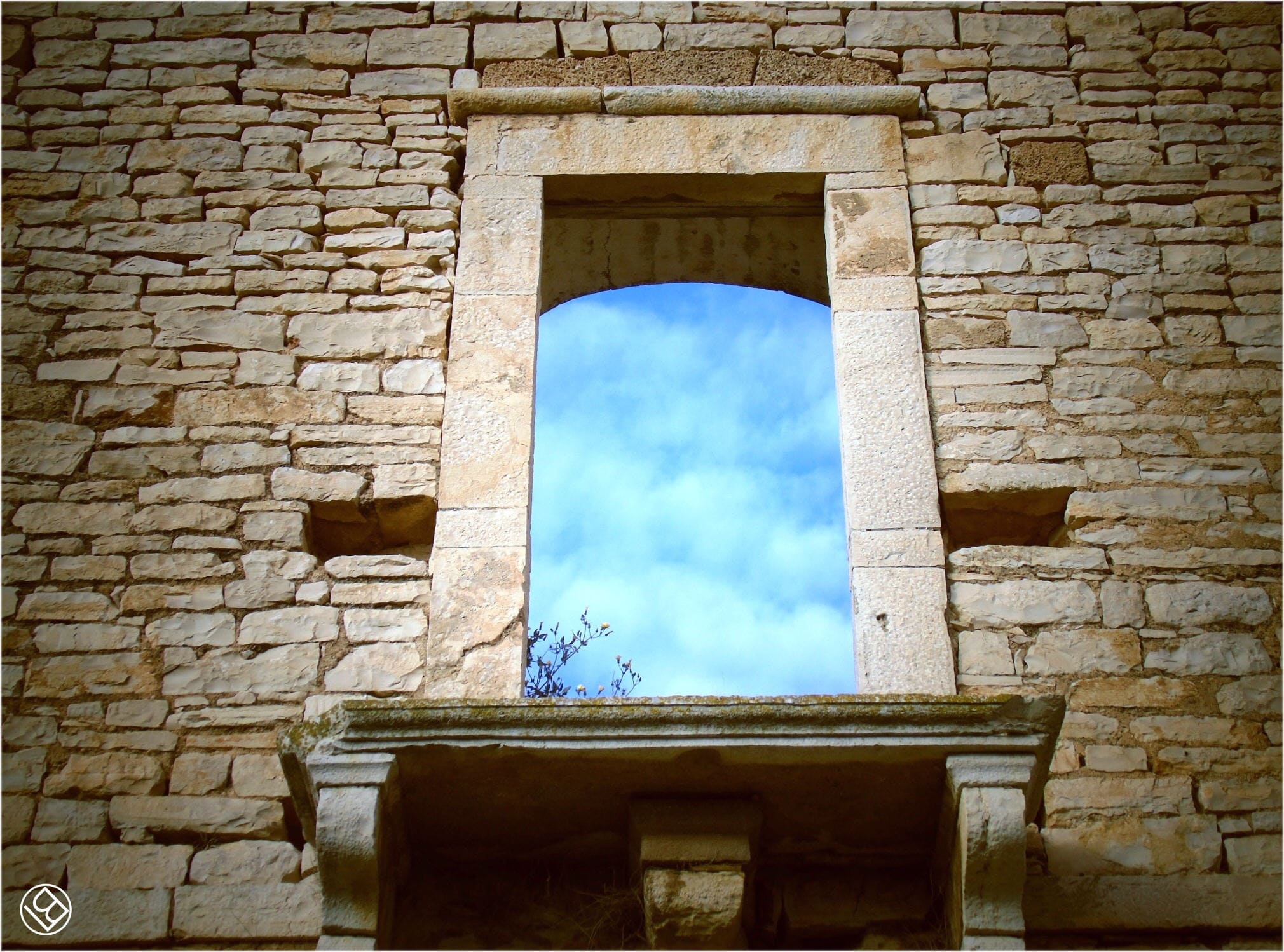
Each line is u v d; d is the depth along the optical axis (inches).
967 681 239.8
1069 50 314.7
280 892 219.1
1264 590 249.3
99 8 318.7
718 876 209.5
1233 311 279.9
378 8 319.3
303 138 301.9
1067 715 237.0
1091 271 284.0
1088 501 257.4
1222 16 318.7
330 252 286.2
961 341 274.7
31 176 295.7
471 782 212.1
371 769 205.2
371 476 259.6
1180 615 246.4
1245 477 261.0
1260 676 241.1
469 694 235.8
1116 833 226.1
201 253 285.7
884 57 313.1
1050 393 269.1
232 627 243.9
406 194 293.0
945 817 211.8
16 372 270.7
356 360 273.0
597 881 220.8
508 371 269.9
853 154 296.0
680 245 326.6
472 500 255.1
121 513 255.4
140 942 214.8
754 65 311.0
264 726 235.0
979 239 287.3
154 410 266.8
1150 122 304.7
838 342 273.1
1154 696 238.8
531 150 296.7
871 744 206.5
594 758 208.5
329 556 262.7
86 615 244.8
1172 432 265.6
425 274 282.4
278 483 259.0
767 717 207.8
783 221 316.8
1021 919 203.2
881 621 243.3
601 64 311.4
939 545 250.4
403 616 245.1
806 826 218.1
